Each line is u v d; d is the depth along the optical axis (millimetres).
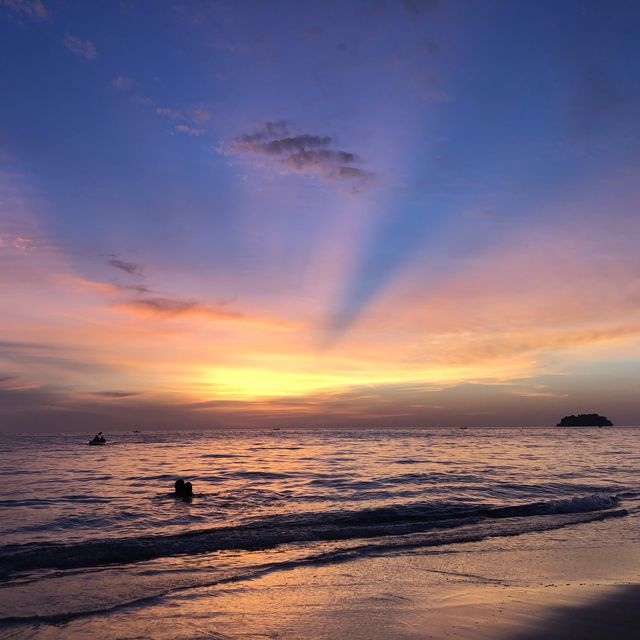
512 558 10359
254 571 9398
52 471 29812
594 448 52469
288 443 72188
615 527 13570
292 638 6285
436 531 13117
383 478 24359
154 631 6496
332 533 12844
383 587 8375
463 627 6621
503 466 30531
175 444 73000
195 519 14852
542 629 6570
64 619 6910
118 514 15617
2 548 11320
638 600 7688
